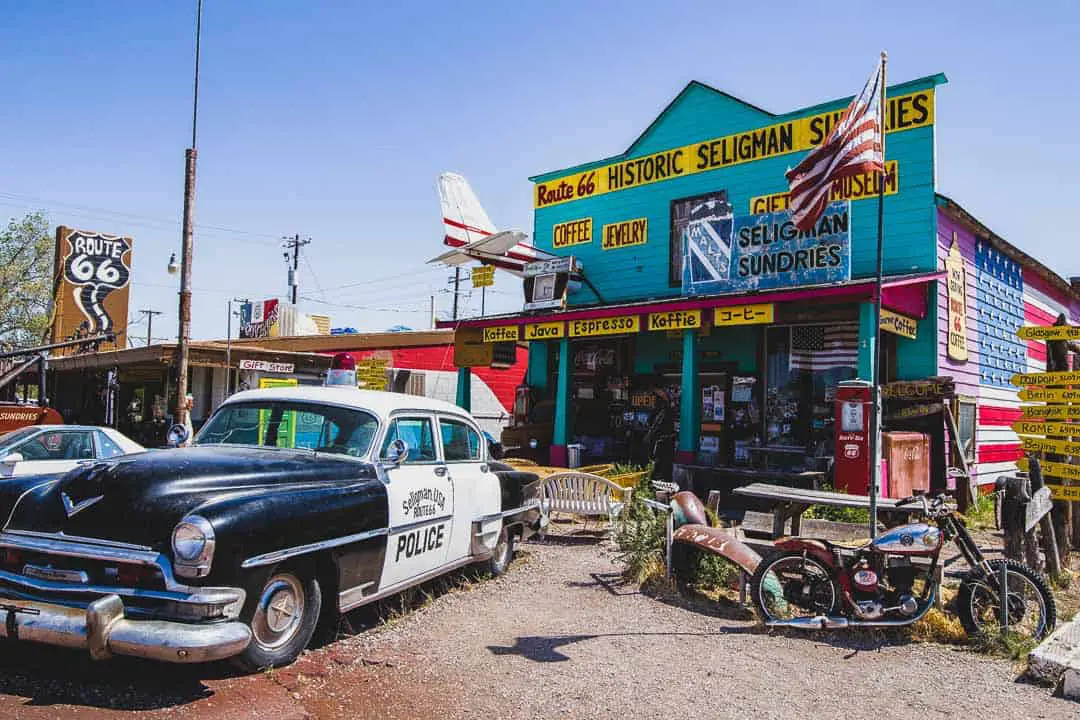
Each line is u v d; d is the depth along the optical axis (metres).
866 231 13.05
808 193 8.40
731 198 15.02
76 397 27.03
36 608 4.34
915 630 6.02
